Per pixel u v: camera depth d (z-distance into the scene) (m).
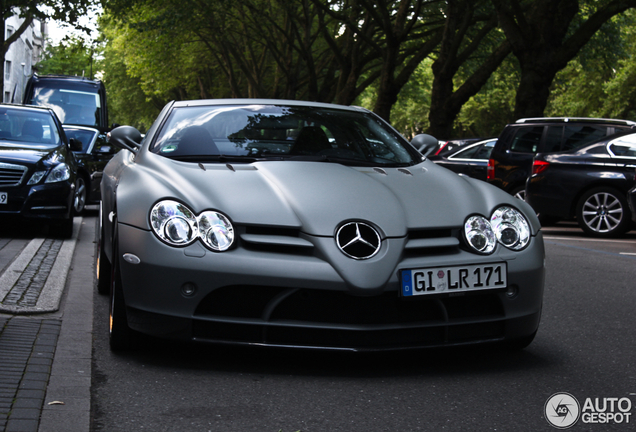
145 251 3.67
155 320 3.66
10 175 8.65
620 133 11.46
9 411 2.93
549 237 11.48
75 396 3.20
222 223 3.69
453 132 59.81
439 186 4.32
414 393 3.44
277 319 3.65
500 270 3.83
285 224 3.71
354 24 24.91
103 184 5.84
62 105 23.08
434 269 3.70
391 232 3.74
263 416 3.06
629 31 36.72
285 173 4.18
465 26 22.80
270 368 3.79
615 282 7.02
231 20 32.16
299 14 31.25
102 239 5.69
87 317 4.77
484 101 50.91
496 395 3.43
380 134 5.28
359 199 3.91
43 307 4.82
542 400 3.37
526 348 4.38
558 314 5.45
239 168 4.27
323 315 3.65
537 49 18.55
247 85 42.94
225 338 3.67
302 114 5.25
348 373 3.74
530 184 11.88
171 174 4.12
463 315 3.85
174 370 3.69
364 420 3.05
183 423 2.95
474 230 3.92
